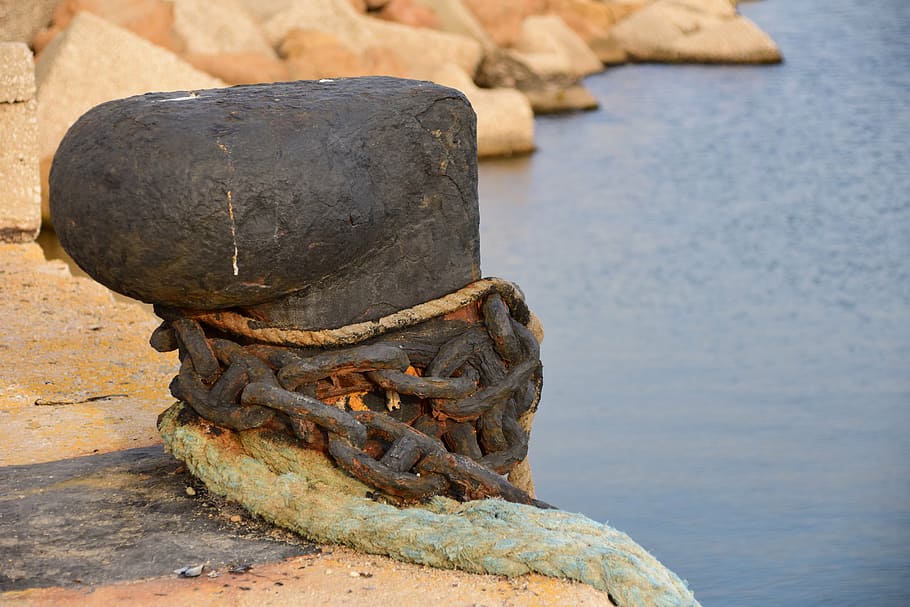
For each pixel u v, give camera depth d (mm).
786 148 20656
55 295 6980
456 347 3965
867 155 19953
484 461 3996
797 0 41844
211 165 3412
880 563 5965
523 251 14531
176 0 19016
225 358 3773
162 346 3965
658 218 16172
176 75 12922
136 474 4039
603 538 3432
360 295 3818
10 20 12219
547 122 23828
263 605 3133
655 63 31234
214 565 3363
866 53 30797
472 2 27062
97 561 3373
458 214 4020
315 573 3326
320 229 3559
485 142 20344
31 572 3301
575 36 30172
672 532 6484
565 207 16797
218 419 3725
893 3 39750
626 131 22688
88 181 3486
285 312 3713
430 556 3365
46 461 4266
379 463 3607
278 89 3771
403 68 21766
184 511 3725
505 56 25156
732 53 30500
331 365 3691
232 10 19578
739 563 6043
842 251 14508
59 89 12195
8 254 8031
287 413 3623
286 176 3484
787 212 16391
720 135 21938
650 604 3172
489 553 3311
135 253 3465
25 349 5859
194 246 3438
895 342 10969
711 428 8516
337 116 3641
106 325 6379
